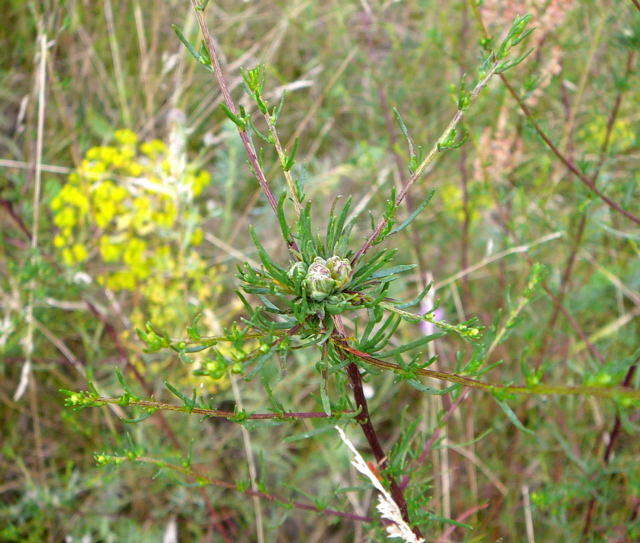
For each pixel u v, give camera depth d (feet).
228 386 10.37
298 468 10.27
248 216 12.34
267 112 4.13
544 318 10.23
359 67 11.99
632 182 7.57
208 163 13.14
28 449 10.35
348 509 9.87
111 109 12.51
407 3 12.54
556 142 8.23
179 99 12.05
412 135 11.23
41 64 8.97
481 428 10.23
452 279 9.37
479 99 9.14
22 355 10.14
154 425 10.02
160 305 9.98
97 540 10.29
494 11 7.62
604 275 10.09
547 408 9.59
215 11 13.33
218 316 10.55
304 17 12.94
